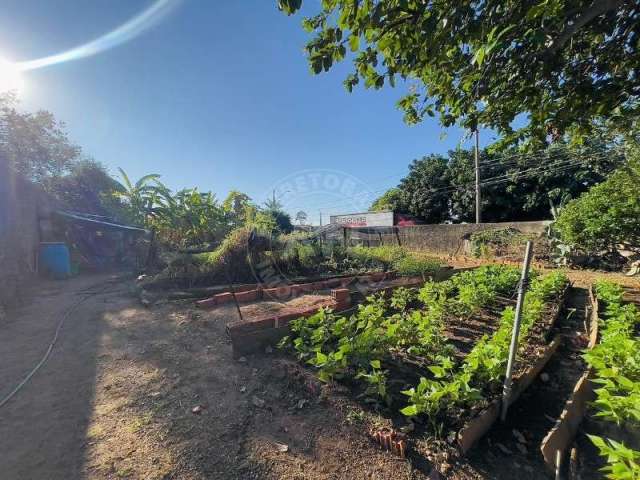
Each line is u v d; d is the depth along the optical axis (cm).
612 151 936
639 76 294
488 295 524
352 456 210
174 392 288
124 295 701
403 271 757
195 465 203
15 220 895
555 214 1194
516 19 212
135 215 1126
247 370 323
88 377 320
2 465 204
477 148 1639
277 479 192
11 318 531
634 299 574
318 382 288
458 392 238
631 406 196
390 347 345
